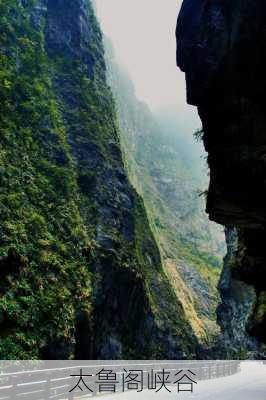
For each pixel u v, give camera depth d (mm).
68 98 42125
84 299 27969
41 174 31797
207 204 17609
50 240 27594
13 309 21406
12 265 23094
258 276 22125
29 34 41000
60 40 46000
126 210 41062
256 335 26141
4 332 20469
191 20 15719
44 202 29797
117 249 35938
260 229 18828
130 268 36531
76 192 34812
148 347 39469
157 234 93875
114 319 33844
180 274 87312
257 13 12547
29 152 31875
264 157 13992
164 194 130500
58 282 26094
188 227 122062
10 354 19625
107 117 47375
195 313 77438
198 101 15930
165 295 51469
